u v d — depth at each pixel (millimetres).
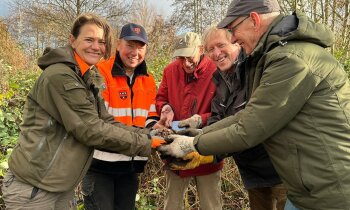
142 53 2988
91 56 2389
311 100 1926
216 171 3164
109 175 2951
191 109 3133
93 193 2904
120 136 2383
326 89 1931
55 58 2256
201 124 2980
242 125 2006
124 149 2428
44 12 20266
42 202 2240
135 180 3180
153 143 2521
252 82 2328
